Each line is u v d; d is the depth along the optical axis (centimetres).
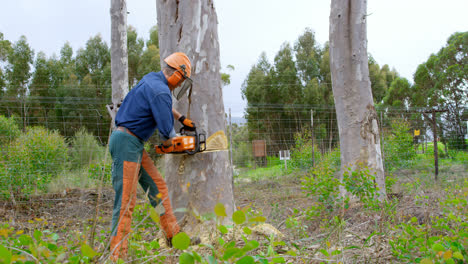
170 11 330
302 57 2689
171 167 318
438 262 168
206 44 324
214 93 326
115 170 249
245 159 1523
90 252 123
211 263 120
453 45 2312
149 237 308
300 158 1303
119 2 795
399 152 1133
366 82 554
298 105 2430
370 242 271
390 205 355
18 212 564
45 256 134
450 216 239
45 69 2367
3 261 113
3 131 802
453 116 1494
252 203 577
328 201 390
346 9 551
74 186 736
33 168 728
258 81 2611
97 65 2712
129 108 255
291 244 229
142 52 2645
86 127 1941
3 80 2253
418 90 2544
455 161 1254
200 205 307
